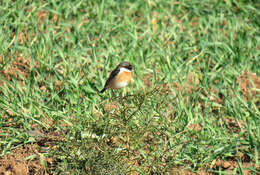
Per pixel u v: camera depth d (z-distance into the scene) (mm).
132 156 10148
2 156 10312
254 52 16219
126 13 17828
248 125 11398
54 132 11023
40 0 17641
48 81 13375
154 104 10883
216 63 15273
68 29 16984
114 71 12586
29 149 10586
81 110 11992
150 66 14711
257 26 18250
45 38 14953
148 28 16688
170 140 10734
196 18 18953
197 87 14109
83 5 18172
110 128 9352
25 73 13945
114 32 16469
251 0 20547
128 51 15047
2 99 11852
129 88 13352
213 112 12945
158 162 9703
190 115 12008
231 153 11023
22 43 15211
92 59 14984
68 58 14680
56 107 12008
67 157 9648
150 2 18297
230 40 16891
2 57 14039
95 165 9062
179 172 10148
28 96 12242
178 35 16766
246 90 14227
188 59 15141
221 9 18516
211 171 10352
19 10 16844
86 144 9305
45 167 9969
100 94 12953
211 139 11078
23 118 11328
